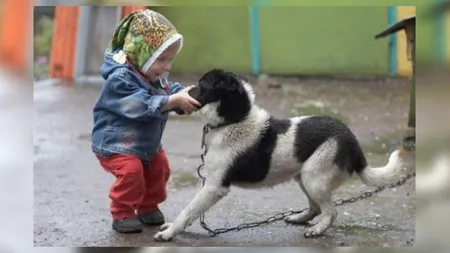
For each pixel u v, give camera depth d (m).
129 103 7.03
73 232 7.32
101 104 7.27
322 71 19.55
